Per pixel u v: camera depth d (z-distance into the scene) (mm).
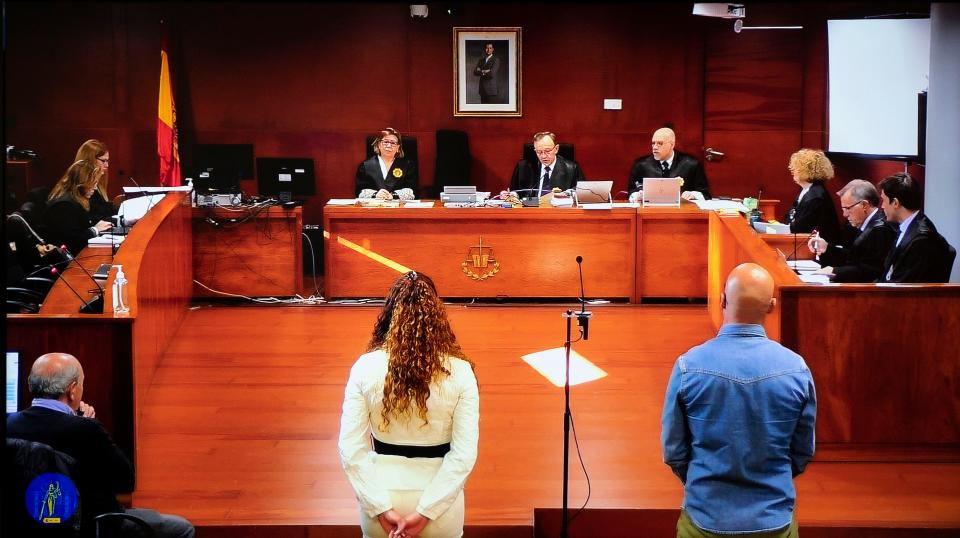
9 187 9586
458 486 3143
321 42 10055
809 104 10367
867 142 9641
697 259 7785
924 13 9016
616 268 7809
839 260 6512
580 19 10195
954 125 6992
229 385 5961
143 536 3654
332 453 5008
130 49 9828
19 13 9656
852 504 4434
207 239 7855
